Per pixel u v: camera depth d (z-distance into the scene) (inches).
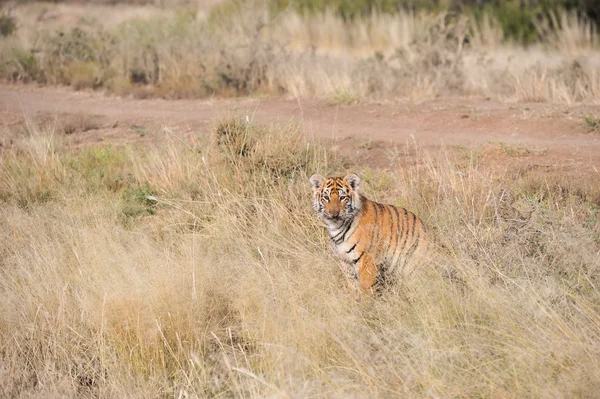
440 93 847.1
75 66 1027.9
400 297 357.7
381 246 380.2
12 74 1022.4
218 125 541.6
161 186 540.4
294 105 794.8
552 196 450.0
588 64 847.1
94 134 726.5
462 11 1348.4
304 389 286.4
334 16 1397.6
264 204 478.9
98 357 352.2
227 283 385.4
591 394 262.7
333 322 335.3
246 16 1135.6
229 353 345.4
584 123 633.0
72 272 410.3
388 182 518.9
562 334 295.9
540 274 341.1
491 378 283.1
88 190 550.6
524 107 718.5
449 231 384.8
